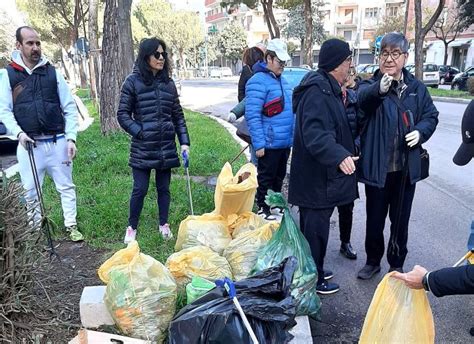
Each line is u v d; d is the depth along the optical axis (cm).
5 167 771
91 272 367
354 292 358
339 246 455
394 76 332
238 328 219
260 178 470
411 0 4447
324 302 343
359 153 350
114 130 981
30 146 377
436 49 4500
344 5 6328
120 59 955
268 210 480
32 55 386
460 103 1916
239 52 6175
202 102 2103
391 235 363
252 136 446
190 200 447
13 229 224
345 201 317
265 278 247
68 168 426
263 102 442
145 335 258
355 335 302
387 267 401
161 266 280
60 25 3416
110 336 234
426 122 339
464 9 3403
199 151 830
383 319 215
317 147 293
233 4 2919
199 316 221
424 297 212
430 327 213
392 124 334
